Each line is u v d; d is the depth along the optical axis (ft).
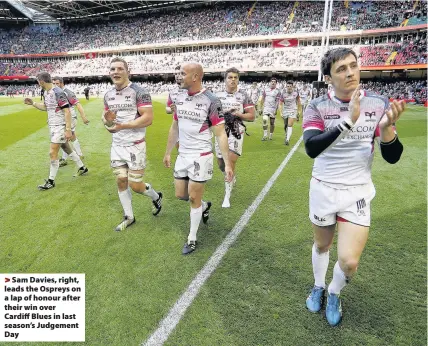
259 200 16.34
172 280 10.01
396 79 109.70
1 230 13.55
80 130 38.42
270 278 10.02
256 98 54.03
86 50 168.14
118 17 181.37
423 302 8.94
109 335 7.96
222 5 153.89
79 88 153.89
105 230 13.43
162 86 132.36
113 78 12.33
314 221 8.05
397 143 7.13
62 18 188.65
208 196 17.10
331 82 7.00
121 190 13.42
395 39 109.81
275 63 126.00
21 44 184.85
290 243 12.07
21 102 75.66
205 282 9.86
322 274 8.66
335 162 7.49
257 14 141.18
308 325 8.14
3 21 196.44
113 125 11.72
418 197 16.52
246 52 133.28
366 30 111.96
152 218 14.56
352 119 6.24
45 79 17.63
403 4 115.24
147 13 174.29
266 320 8.31
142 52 156.97
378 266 10.58
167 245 12.11
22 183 19.51
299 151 26.91
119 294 9.41
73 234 13.14
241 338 7.75
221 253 11.46
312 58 120.37
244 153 26.43
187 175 11.76
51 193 17.85
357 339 7.72
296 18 130.21
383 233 12.75
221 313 8.57
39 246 12.23
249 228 13.34
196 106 11.12
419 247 11.69
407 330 7.98
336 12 123.95
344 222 7.59
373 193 7.72
